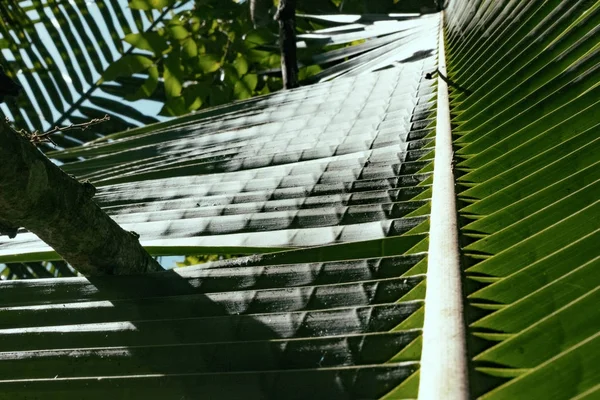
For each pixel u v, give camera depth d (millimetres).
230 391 923
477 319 896
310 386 882
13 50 4555
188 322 1089
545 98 1438
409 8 4750
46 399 997
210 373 946
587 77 1407
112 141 2385
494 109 1619
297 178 1622
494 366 777
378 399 834
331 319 1016
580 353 708
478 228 1147
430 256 1111
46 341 1124
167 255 1430
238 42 4785
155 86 4508
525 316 850
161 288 1208
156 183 1757
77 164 2182
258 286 1171
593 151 1179
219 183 1673
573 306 789
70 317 1168
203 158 1905
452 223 1177
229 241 1393
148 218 1535
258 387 910
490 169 1358
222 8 4867
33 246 1506
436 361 813
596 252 908
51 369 1056
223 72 4812
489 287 932
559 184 1129
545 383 703
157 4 4484
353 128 1978
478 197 1287
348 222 1366
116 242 1251
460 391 743
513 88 1618
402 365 859
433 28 3586
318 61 4309
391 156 1661
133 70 4430
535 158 1257
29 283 1272
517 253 999
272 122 2268
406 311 986
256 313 1102
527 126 1397
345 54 4184
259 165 1817
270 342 979
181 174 1839
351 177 1590
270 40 4660
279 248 1353
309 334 1005
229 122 2369
